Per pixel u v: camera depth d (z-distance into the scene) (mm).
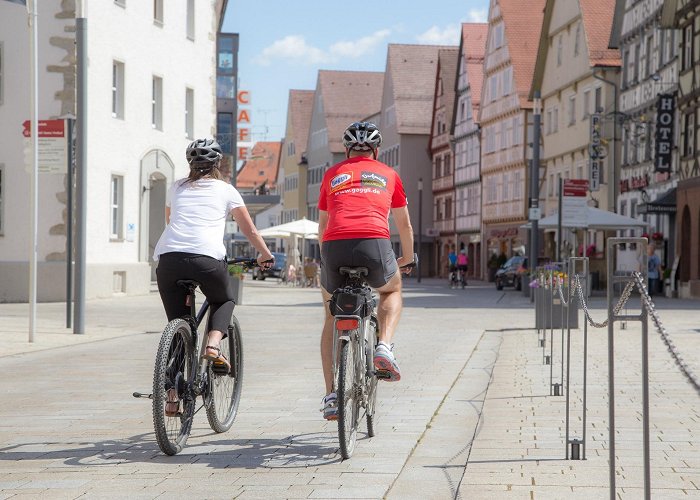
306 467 7301
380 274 7648
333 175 7840
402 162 98438
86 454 7832
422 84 100500
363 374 7812
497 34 77812
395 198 7910
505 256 71438
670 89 45625
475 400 10891
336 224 7629
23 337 18984
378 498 6352
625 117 52219
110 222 34906
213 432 8828
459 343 18578
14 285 32125
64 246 32469
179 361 7824
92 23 33781
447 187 92188
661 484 6648
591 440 8367
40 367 14391
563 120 63375
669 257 45969
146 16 37656
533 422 9320
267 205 72000
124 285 35531
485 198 81125
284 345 18156
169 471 7188
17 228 32375
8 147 32500
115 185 35938
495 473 7004
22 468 7324
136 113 36938
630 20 52562
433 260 97875
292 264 55938
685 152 43062
